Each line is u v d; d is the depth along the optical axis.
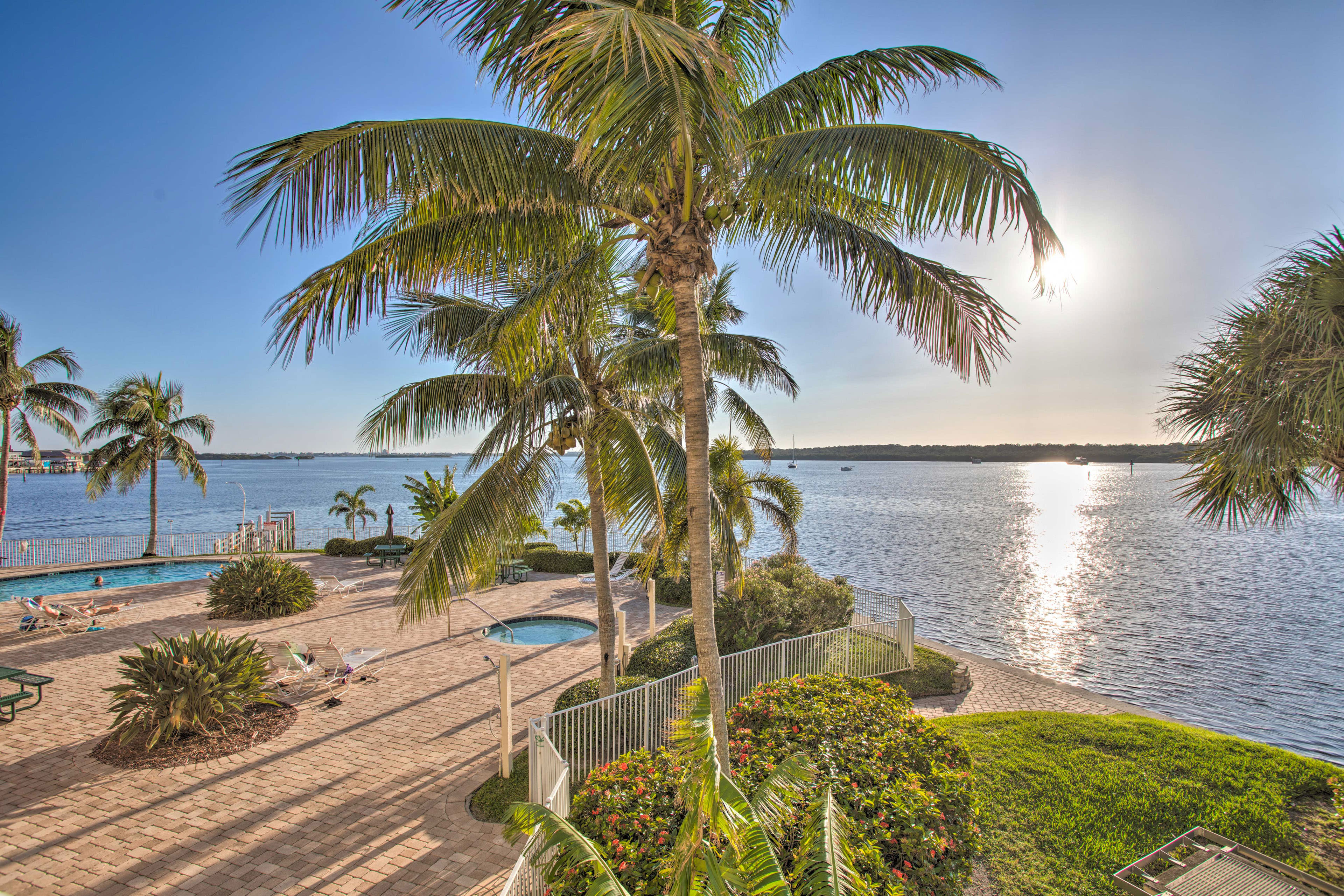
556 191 4.54
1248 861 5.59
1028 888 5.76
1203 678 16.05
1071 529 55.41
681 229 4.95
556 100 3.67
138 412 24.59
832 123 4.90
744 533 15.54
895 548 42.12
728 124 3.59
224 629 14.66
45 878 5.72
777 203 5.06
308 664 11.05
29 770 7.71
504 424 7.25
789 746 6.08
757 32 5.30
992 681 11.91
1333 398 5.17
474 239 4.98
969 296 5.44
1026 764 8.12
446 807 7.05
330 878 5.80
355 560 24.78
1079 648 18.67
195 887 5.63
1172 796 7.27
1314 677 16.06
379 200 4.11
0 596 18.53
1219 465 6.86
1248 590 28.11
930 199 4.09
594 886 2.88
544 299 6.13
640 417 8.49
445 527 6.89
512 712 9.88
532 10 4.20
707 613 5.07
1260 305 6.20
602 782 5.38
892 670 11.80
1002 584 29.23
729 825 2.94
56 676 11.23
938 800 5.55
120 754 8.15
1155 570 33.59
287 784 7.52
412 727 9.27
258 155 3.66
